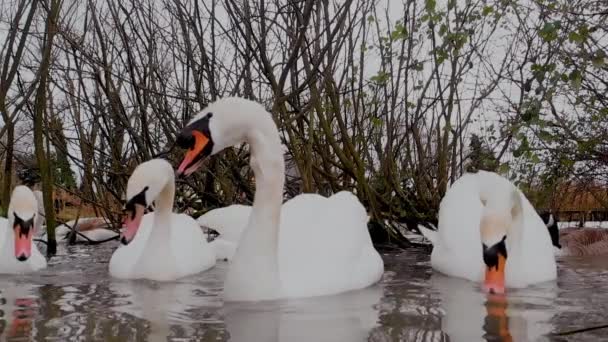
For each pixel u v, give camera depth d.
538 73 8.21
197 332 4.45
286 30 8.82
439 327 4.62
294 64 9.36
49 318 4.89
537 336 4.37
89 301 5.61
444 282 6.73
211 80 9.34
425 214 10.89
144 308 5.26
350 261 6.39
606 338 4.30
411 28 9.75
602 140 9.47
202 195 10.77
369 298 5.73
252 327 4.59
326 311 5.13
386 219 11.01
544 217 9.23
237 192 11.26
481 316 4.98
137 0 10.16
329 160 10.02
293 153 9.60
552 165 10.34
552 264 7.04
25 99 8.60
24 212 7.20
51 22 8.43
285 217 7.05
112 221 11.01
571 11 7.95
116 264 7.19
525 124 8.37
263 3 8.66
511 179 9.93
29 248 7.16
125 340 4.24
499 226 5.91
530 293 6.06
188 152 5.29
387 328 4.58
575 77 7.75
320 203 7.29
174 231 7.82
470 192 7.90
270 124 5.52
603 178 11.34
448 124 10.40
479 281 6.77
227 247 8.55
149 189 6.60
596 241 9.26
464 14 9.69
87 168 10.88
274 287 5.55
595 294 5.99
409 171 11.26
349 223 6.89
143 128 10.04
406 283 6.66
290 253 6.16
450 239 7.40
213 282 6.80
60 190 12.69
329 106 10.72
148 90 9.04
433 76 10.34
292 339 4.28
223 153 10.38
